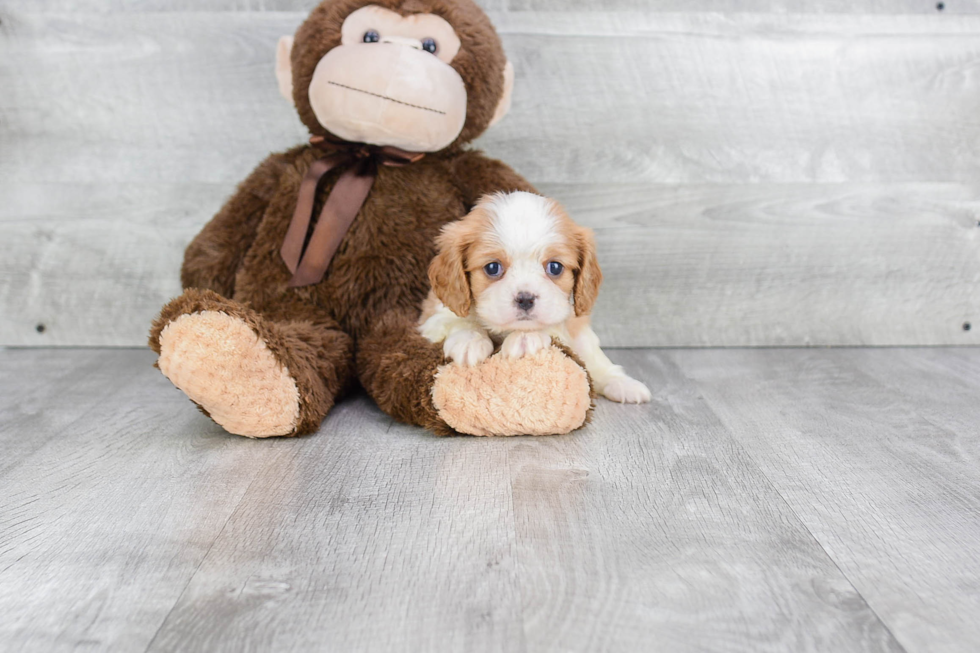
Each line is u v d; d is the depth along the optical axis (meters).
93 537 1.03
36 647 0.81
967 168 2.05
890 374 1.83
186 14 1.95
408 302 1.61
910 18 1.99
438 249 1.50
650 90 2.00
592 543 1.01
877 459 1.30
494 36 1.64
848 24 1.99
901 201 2.06
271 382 1.33
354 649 0.80
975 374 1.84
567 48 1.97
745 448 1.35
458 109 1.55
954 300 2.08
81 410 1.56
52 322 2.08
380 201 1.60
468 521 1.07
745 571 0.95
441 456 1.30
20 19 1.94
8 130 1.99
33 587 0.91
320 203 1.62
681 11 1.97
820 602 0.88
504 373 1.36
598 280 1.44
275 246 1.61
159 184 2.02
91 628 0.84
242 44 1.97
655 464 1.27
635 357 1.99
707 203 2.04
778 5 1.98
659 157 2.02
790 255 2.07
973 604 0.88
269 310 1.58
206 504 1.12
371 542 1.01
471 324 1.46
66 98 1.98
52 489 1.18
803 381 1.77
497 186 1.66
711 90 2.00
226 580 0.93
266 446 1.35
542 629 0.83
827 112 2.02
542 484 1.19
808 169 2.04
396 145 1.57
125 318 2.08
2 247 2.04
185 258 1.70
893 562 0.97
